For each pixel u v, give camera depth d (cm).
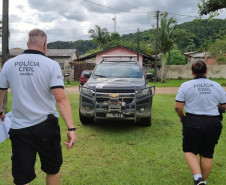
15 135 217
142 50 4097
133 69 684
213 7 959
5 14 705
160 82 2464
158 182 330
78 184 324
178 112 306
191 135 287
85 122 624
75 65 2689
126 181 332
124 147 466
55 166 230
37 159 400
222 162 399
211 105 287
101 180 335
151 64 3181
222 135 546
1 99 234
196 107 289
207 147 294
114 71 677
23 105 214
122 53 2619
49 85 219
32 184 324
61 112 220
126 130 585
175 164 389
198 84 293
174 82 2419
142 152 439
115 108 537
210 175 352
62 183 326
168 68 2858
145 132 567
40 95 216
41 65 216
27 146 216
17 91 215
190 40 5891
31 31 229
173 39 2538
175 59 4134
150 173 357
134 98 545
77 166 379
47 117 219
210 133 283
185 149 299
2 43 712
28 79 214
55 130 222
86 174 353
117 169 370
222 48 3145
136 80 614
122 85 558
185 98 296
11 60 224
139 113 557
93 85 573
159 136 537
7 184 323
